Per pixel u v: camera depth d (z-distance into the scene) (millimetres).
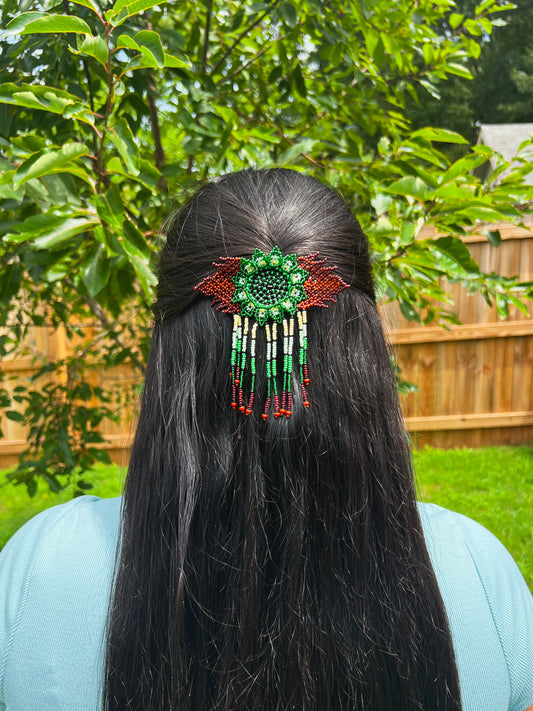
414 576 611
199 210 638
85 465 2281
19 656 582
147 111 1562
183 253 627
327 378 606
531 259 4863
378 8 1721
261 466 589
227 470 589
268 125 1994
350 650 583
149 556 601
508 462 4969
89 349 2342
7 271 1648
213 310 614
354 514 598
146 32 987
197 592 581
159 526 601
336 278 614
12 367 4770
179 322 632
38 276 1592
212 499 589
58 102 1068
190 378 611
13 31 917
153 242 1740
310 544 587
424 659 594
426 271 1549
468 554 655
